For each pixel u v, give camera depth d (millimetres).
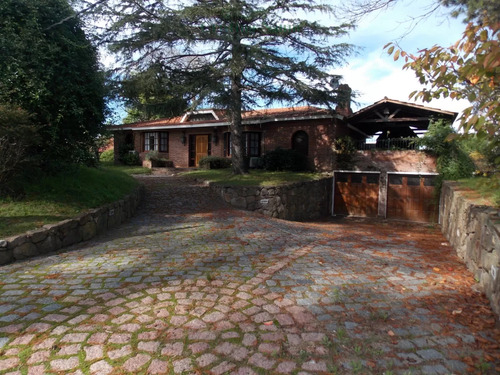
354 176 15797
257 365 2412
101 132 7805
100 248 5445
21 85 5793
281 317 3146
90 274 4172
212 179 13500
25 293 3537
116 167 19250
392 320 3156
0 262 4398
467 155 12922
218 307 3305
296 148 17188
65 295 3510
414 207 14531
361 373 2336
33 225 5160
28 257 4766
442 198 11500
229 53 12641
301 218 13391
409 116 15500
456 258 5816
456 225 6691
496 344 2744
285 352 2578
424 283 4223
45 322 2934
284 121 17125
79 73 6734
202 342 2678
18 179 6312
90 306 3260
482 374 2348
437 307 3480
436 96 3598
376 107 14914
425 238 8523
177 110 12789
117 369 2320
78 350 2529
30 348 2547
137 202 9711
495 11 4062
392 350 2643
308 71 12055
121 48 10750
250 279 4125
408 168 14602
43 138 6355
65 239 5480
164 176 15977
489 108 2717
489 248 3803
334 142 15883
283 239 6695
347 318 3172
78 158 7309
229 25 11109
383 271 4688
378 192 15258
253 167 17438
